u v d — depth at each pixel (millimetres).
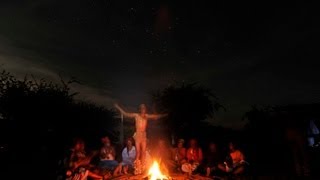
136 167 10953
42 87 17094
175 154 12680
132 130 21000
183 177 10695
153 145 17391
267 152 16016
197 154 12281
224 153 17203
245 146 17391
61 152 14719
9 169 13398
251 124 17672
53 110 16609
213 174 12141
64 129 16844
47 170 13336
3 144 14750
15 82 16781
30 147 14867
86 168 10547
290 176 11422
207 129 21422
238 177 11492
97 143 18891
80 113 18328
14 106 16047
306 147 12789
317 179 10641
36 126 15969
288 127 12195
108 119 21109
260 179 11109
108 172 10773
